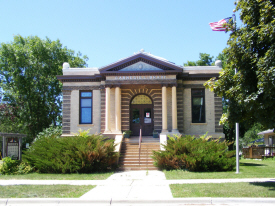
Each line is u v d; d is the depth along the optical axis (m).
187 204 9.76
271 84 10.66
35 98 39.25
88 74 25.86
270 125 11.67
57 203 10.12
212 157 17.41
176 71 23.81
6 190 11.84
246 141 47.22
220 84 13.30
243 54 12.34
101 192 11.50
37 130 39.78
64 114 25.58
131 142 22.86
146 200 9.98
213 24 19.50
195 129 24.73
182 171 17.61
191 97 25.16
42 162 17.70
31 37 42.59
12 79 40.12
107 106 24.08
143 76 24.11
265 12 11.48
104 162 18.30
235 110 12.73
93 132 25.19
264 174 16.20
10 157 18.17
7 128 41.41
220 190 11.21
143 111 25.67
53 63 40.00
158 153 18.58
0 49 39.25
